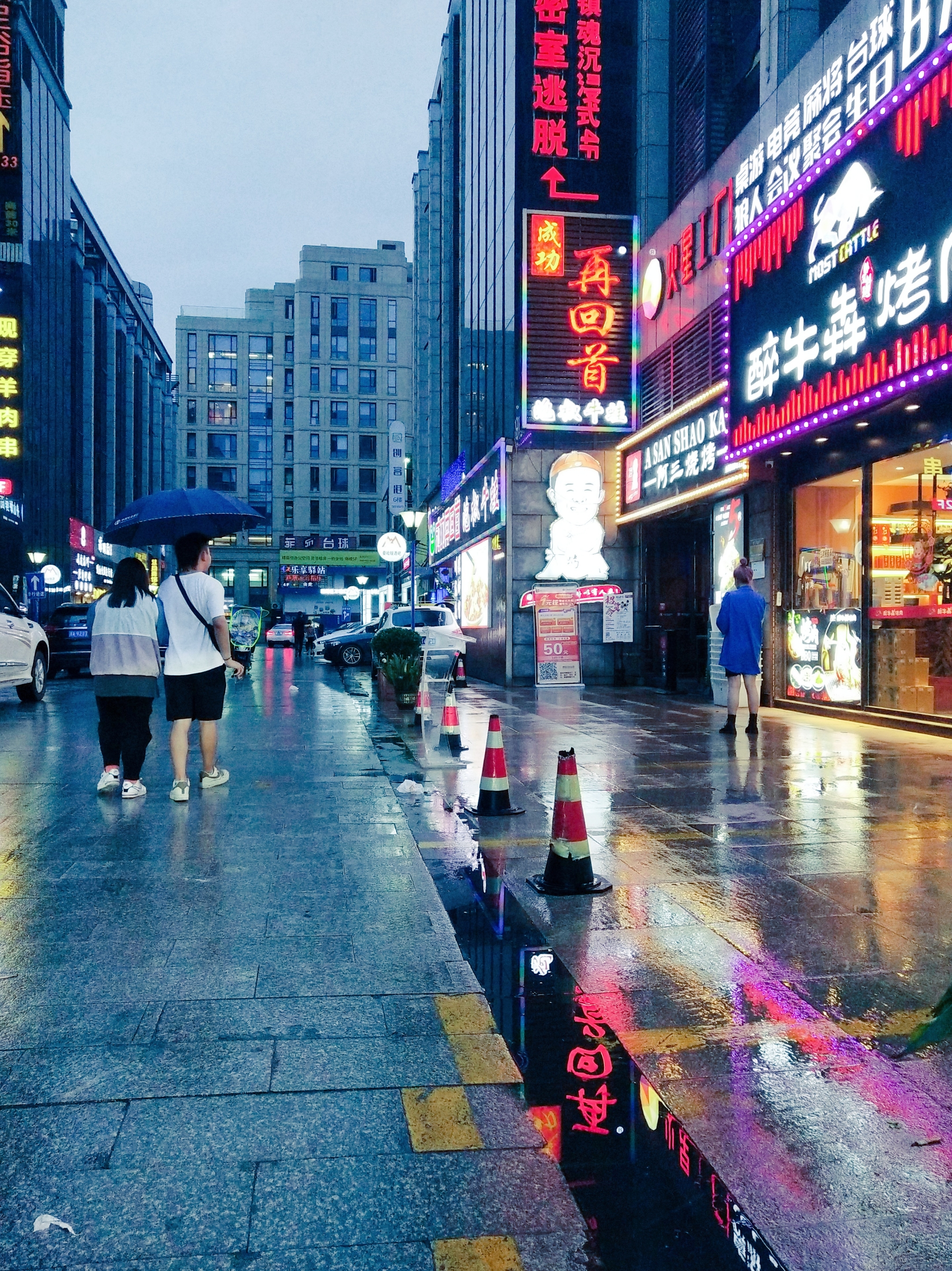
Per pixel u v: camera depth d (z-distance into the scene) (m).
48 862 5.00
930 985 3.39
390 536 22.50
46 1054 2.84
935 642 9.70
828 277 10.07
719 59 15.56
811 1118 2.50
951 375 8.08
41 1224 2.03
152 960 3.62
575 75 17.97
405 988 3.37
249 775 7.78
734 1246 1.98
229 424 87.69
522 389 17.84
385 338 87.25
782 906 4.29
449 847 5.39
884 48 9.63
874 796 6.75
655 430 16.17
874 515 10.69
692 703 14.29
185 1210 2.09
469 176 25.08
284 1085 2.66
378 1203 2.12
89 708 13.59
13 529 39.56
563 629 17.89
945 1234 2.02
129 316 71.38
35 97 43.72
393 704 14.41
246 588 86.44
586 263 17.95
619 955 3.70
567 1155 2.31
